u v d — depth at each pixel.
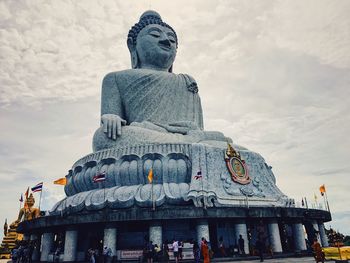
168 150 27.50
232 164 27.95
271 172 32.38
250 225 26.61
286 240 28.44
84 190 28.81
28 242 29.58
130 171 26.77
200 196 24.39
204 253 16.72
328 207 31.83
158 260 21.67
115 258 22.45
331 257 19.62
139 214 22.61
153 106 33.66
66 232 24.69
